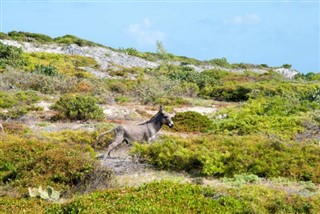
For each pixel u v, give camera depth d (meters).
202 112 27.75
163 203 10.16
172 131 21.19
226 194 11.42
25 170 13.36
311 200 11.35
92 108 23.47
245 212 10.45
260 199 11.29
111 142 17.81
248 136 17.42
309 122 20.50
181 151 15.34
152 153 15.73
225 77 47.53
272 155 15.12
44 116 23.69
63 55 51.66
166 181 11.60
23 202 11.45
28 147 14.89
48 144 15.38
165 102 30.27
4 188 12.58
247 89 33.59
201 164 14.94
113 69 49.84
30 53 48.94
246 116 21.50
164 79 36.41
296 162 14.70
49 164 13.35
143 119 24.48
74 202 10.47
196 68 60.62
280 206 10.99
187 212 9.84
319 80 49.59
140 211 9.61
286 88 33.12
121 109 27.22
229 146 15.83
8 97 26.95
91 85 33.78
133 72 48.78
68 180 12.98
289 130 19.62
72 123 22.66
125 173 14.70
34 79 33.19
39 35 60.50
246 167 14.38
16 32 60.56
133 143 16.62
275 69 67.44
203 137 17.08
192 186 11.58
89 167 13.23
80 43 59.78
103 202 10.25
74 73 41.84
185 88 35.06
